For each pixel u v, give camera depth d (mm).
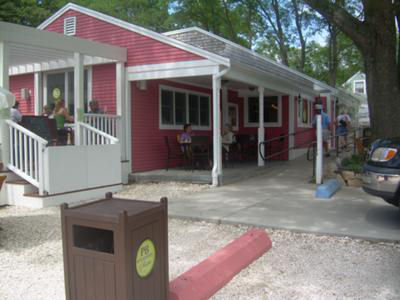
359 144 11047
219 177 9266
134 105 10453
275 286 3783
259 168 11484
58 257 4621
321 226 5547
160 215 2895
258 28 29219
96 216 2619
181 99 12305
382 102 9016
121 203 3014
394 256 4496
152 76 9938
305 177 10492
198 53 9250
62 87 11430
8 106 6074
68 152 7598
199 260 4469
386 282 3812
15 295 3621
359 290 3652
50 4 23609
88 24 10922
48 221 6207
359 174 8891
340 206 6844
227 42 12688
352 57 28266
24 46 8148
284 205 7008
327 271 4113
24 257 4621
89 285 2680
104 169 8461
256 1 26031
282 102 15023
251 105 15570
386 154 5352
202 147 11031
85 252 2680
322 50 32719
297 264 4332
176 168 11492
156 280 2859
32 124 8102
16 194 7375
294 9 26234
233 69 9727
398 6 9195
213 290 3613
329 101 17344
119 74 10117
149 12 30469
